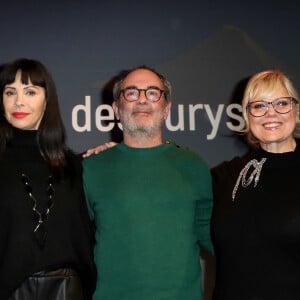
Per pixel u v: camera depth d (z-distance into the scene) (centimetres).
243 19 328
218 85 321
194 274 210
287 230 181
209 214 226
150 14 319
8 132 210
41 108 210
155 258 205
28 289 190
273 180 193
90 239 215
